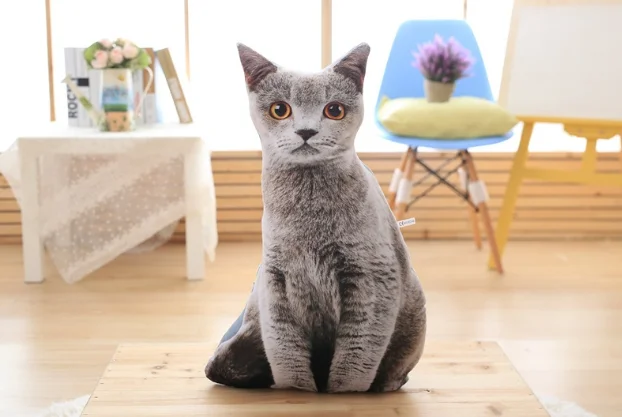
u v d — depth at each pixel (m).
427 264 3.14
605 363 2.24
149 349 1.77
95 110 2.99
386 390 1.54
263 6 3.42
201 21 3.43
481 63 3.06
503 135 2.85
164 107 3.26
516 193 3.06
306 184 1.38
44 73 3.42
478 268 3.10
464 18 3.46
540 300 2.74
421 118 2.74
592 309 2.66
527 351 2.31
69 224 2.90
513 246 3.40
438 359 1.72
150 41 3.42
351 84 1.38
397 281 1.44
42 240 2.94
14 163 2.82
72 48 3.02
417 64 2.84
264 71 1.39
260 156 3.38
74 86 2.97
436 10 3.48
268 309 1.45
